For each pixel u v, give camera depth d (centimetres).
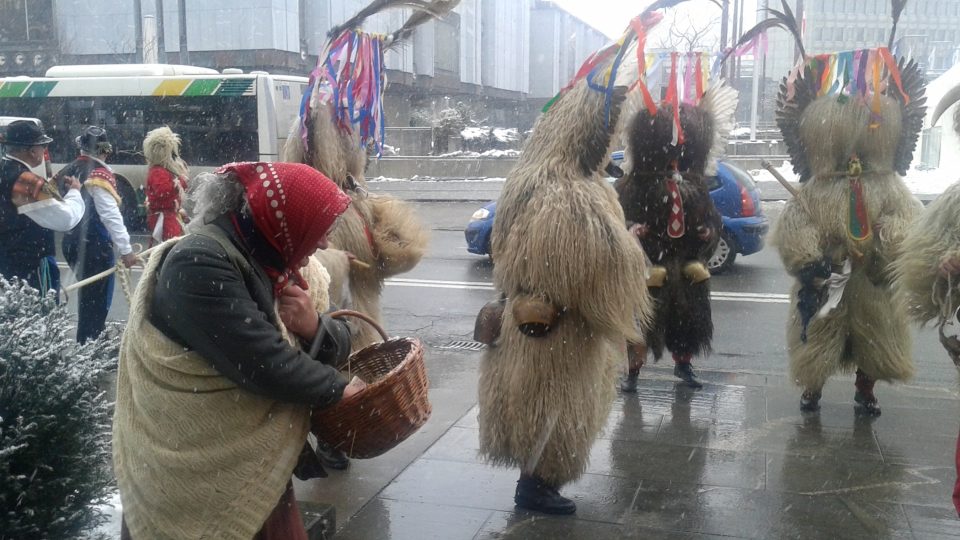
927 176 2206
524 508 394
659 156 535
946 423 521
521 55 4991
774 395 585
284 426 229
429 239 495
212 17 2848
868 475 437
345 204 231
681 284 561
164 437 220
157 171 788
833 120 493
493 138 2845
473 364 684
